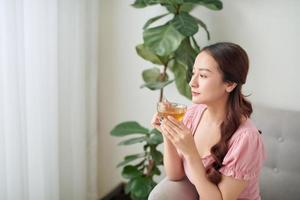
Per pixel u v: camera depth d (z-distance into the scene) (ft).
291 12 6.52
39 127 6.12
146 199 6.81
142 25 7.73
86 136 8.00
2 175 5.58
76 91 7.22
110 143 8.72
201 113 5.48
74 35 6.98
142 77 7.41
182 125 4.58
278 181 6.34
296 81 6.73
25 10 5.68
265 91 7.00
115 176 8.92
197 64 4.66
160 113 4.61
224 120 4.83
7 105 5.45
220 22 7.07
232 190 4.53
